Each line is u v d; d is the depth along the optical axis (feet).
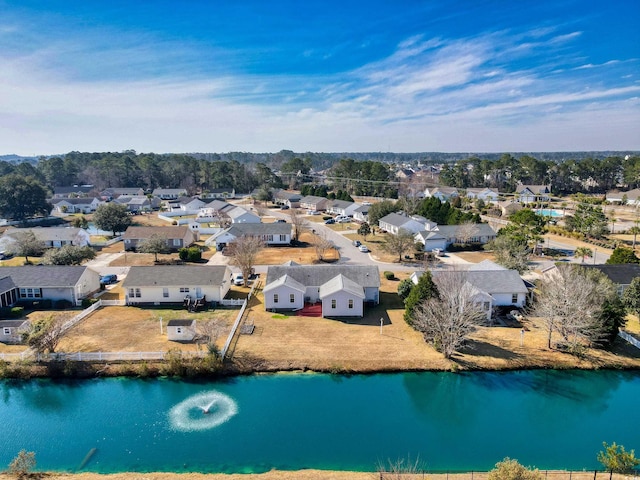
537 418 97.50
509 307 150.71
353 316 145.59
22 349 122.21
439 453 85.20
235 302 157.07
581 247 233.35
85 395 104.73
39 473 77.77
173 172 603.67
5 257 231.30
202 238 287.48
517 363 118.21
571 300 123.95
